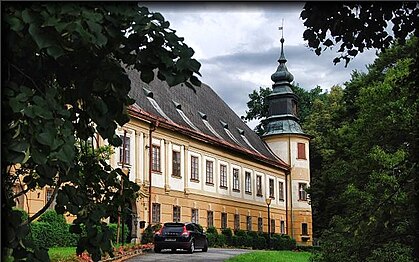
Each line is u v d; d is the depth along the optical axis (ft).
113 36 12.41
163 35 12.64
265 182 175.42
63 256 57.77
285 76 197.88
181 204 130.41
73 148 11.56
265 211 173.17
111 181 16.40
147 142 117.91
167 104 137.59
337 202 68.03
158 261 73.05
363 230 34.76
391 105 45.50
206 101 170.40
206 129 148.97
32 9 11.30
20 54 12.33
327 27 23.73
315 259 46.78
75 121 15.35
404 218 32.04
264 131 215.72
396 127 45.55
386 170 41.68
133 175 111.75
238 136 171.94
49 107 11.52
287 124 193.06
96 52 12.64
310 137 195.11
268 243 157.79
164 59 12.59
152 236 107.34
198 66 12.77
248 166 166.09
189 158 135.54
